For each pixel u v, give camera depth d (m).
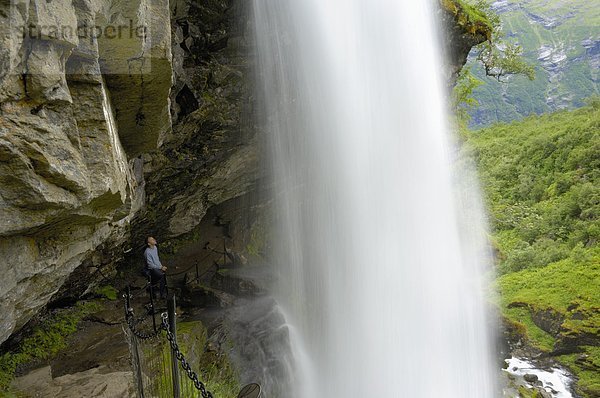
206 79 10.77
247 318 14.26
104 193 5.04
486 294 28.84
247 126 12.74
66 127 4.50
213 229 16.98
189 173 12.78
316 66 13.62
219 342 13.17
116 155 5.69
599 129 44.28
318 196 16.44
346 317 16.88
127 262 14.67
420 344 18.31
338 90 14.66
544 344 24.09
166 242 16.09
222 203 16.81
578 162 43.25
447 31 17.92
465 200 35.78
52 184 4.25
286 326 14.57
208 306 14.39
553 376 21.69
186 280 15.05
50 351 9.48
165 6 5.76
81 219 5.31
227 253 16.22
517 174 47.59
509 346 23.73
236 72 11.38
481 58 29.16
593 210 36.38
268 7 11.51
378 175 16.80
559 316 25.05
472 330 21.39
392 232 17.66
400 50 16.55
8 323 5.10
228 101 11.66
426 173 18.86
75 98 4.78
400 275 17.89
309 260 17.03
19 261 4.69
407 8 16.64
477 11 19.70
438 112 19.16
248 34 11.18
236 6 10.54
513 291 29.48
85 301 12.00
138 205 10.62
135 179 9.41
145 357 9.35
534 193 43.88
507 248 37.03
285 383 13.81
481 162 52.47
